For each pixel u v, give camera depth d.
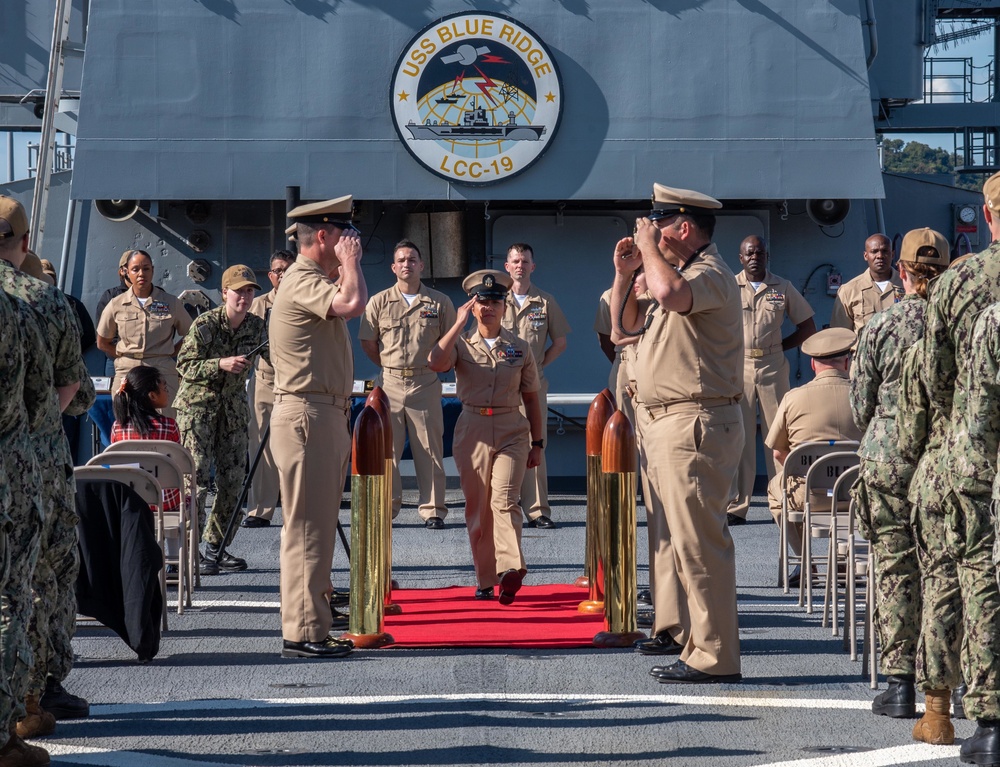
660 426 15.62
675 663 16.28
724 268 15.35
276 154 33.59
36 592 13.51
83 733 13.71
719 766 12.47
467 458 20.97
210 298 35.06
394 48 33.75
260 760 12.69
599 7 34.00
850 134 34.16
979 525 12.02
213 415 24.30
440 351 20.61
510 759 12.71
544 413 29.98
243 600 21.58
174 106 33.59
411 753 12.91
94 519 16.69
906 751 12.92
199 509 25.84
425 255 35.34
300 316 16.94
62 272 35.03
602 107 33.91
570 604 21.02
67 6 36.88
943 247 14.14
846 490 18.31
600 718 14.23
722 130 34.06
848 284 30.86
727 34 34.06
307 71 33.81
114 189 33.41
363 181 33.66
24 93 41.09
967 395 11.89
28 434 12.15
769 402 30.28
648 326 15.85
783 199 34.19
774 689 15.59
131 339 32.28
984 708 12.02
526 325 29.83
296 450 17.12
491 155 33.66
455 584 23.16
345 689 15.62
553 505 32.81
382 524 18.33
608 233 35.50
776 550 26.50
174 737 13.54
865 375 14.33
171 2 33.69
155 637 16.78
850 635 17.75
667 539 17.39
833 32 34.22
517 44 33.59
